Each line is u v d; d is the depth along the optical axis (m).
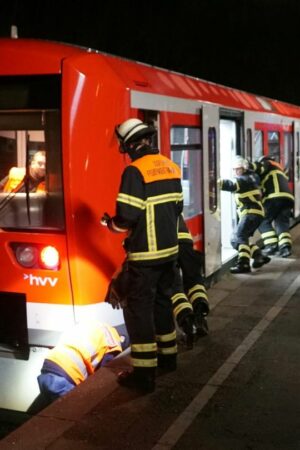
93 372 4.79
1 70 4.64
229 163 8.69
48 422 3.93
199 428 3.84
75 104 4.54
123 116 4.93
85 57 4.71
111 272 4.85
